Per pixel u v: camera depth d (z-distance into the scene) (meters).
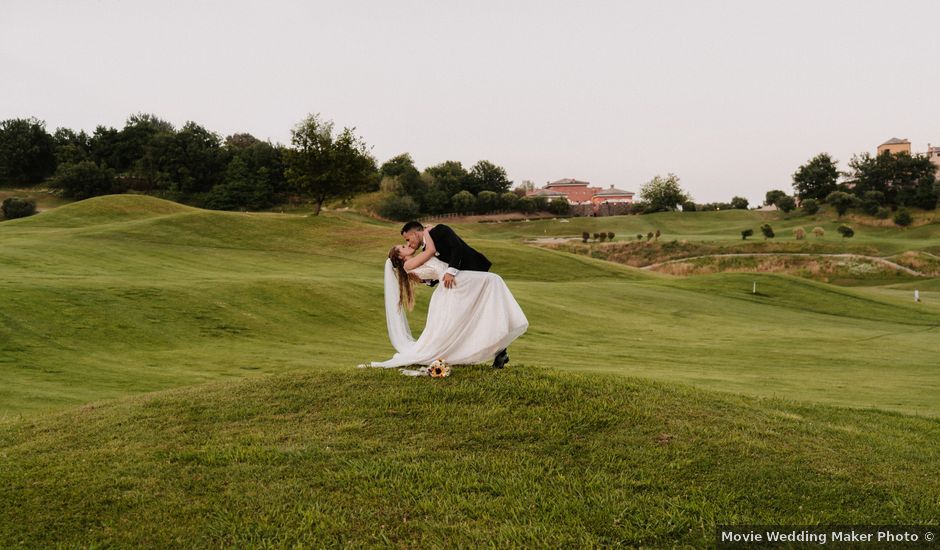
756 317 39.59
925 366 21.88
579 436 7.21
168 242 54.31
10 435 7.82
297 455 6.62
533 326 30.77
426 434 7.17
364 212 123.31
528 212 144.12
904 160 133.62
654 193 155.00
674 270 86.56
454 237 8.46
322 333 26.08
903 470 7.04
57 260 39.09
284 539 5.20
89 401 13.32
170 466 6.46
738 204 162.12
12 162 117.12
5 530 5.33
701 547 5.27
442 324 8.59
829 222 118.38
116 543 5.17
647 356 23.61
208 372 17.56
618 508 5.75
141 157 126.50
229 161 128.00
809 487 6.29
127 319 23.77
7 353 18.36
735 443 7.17
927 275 77.75
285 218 68.81
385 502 5.79
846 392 15.57
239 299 28.94
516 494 5.96
